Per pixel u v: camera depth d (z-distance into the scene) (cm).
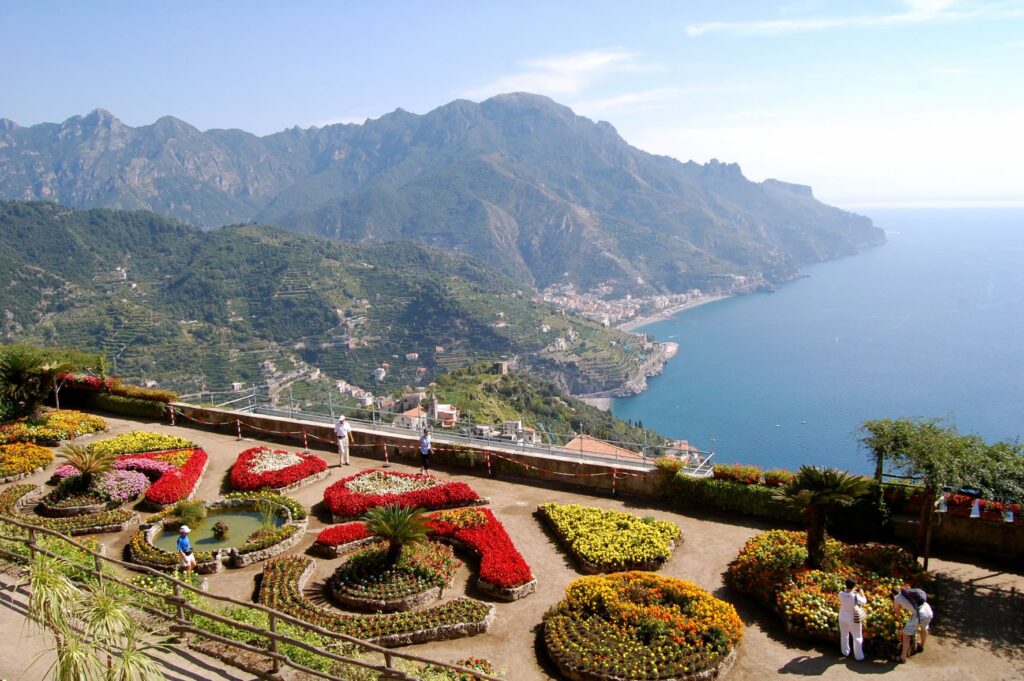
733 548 2075
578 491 2542
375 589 1761
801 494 1828
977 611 1705
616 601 1667
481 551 1998
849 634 1530
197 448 2961
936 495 1808
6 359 3278
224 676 1280
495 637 1627
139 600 1412
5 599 1497
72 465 2472
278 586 1784
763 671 1484
